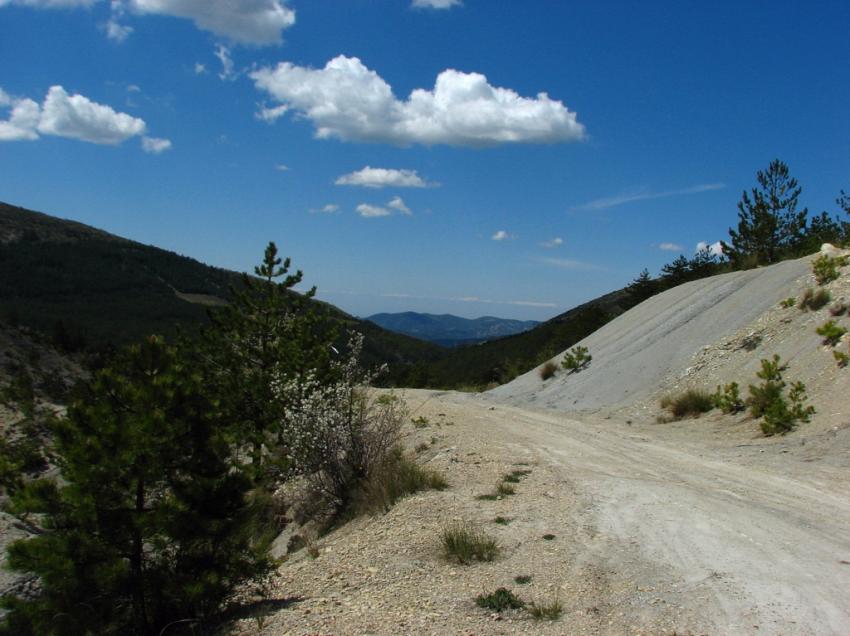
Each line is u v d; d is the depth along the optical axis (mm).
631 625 4059
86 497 5559
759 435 11156
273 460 9828
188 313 117188
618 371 18922
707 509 6734
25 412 25531
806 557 5238
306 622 4668
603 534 5980
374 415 9688
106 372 6027
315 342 14492
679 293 23078
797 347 13531
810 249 21219
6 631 5562
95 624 5402
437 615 4430
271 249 15117
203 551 5848
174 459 5930
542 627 4105
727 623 4031
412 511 7234
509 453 10289
